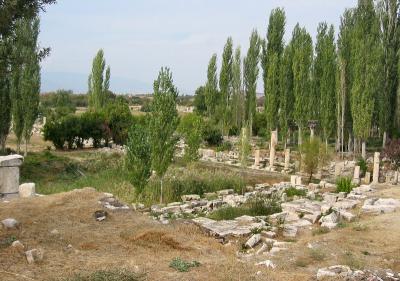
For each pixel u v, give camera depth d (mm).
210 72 63906
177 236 13211
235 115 62938
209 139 58469
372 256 12922
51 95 120188
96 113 55094
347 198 24109
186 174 30875
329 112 48438
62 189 27922
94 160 40906
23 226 12664
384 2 50094
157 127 24703
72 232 12617
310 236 15711
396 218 17516
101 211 14469
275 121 52062
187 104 124375
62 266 9789
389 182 36188
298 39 53688
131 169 22875
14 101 41750
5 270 9195
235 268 10406
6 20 11156
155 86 25062
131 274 9148
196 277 9562
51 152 46781
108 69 64688
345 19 53406
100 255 10961
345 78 48969
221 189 30141
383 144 47750
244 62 60469
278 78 51375
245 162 36375
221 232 15000
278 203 22188
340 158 47094
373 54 44219
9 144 54000
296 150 53688
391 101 48969
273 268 11031
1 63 11992
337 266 11180
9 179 17641
